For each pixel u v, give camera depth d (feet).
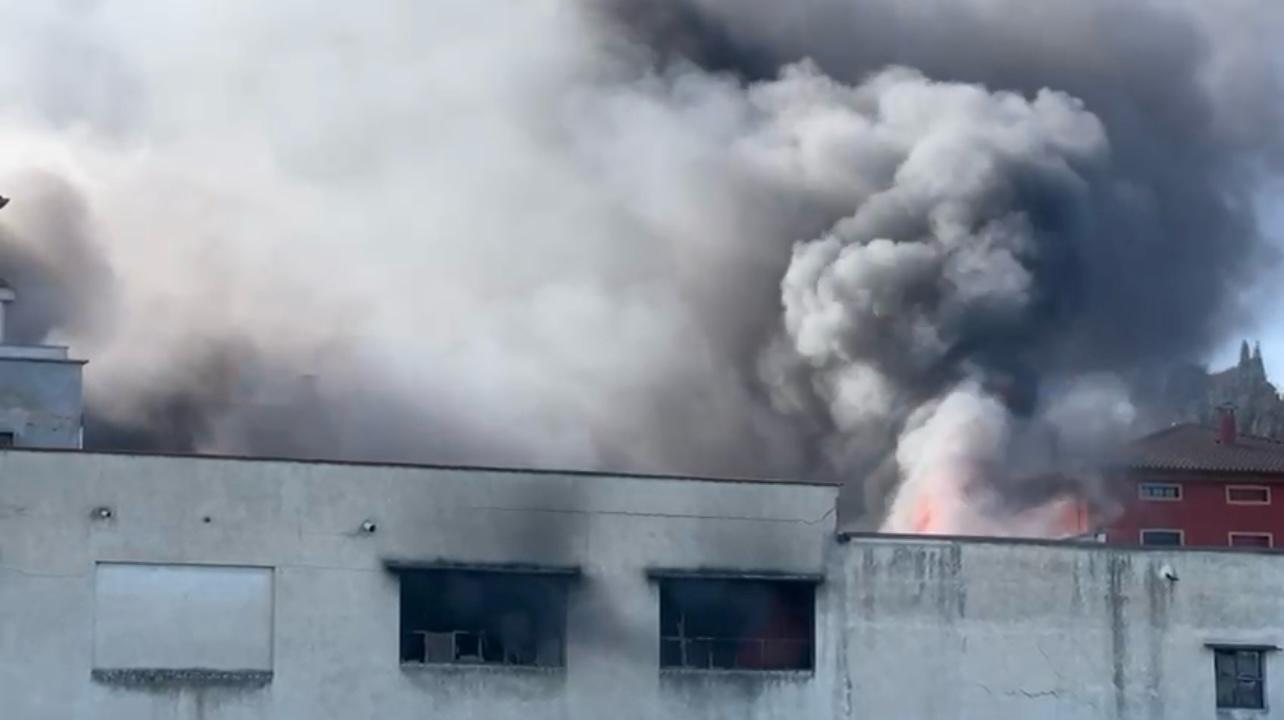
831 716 93.25
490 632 89.25
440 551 87.97
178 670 84.02
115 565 83.97
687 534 91.91
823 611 93.97
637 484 91.50
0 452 83.46
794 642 93.97
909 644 95.04
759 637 93.45
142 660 83.66
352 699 85.97
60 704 82.38
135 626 83.82
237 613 85.25
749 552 92.73
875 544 95.45
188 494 85.35
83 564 83.56
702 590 92.94
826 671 93.50
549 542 89.71
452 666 87.61
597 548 90.43
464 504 88.74
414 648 88.17
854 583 94.79
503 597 89.76
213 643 84.64
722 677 91.71
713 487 92.68
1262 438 218.18
